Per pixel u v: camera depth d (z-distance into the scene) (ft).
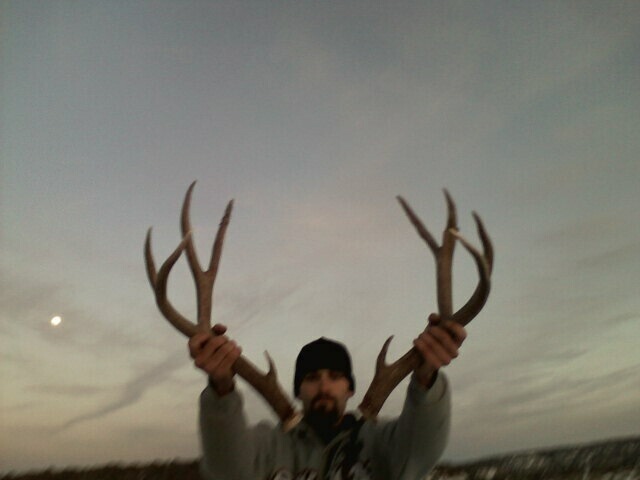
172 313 9.01
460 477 55.36
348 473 9.23
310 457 9.27
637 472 51.67
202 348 8.69
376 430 10.08
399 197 10.79
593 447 60.29
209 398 8.75
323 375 9.77
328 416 9.58
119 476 54.34
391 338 10.14
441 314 9.62
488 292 9.14
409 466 9.37
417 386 9.27
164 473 53.57
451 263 10.00
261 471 9.12
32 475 57.21
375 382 9.75
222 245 9.89
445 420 9.29
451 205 10.39
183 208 9.66
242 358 9.63
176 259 8.86
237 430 8.74
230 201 10.17
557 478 53.93
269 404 9.55
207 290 9.34
